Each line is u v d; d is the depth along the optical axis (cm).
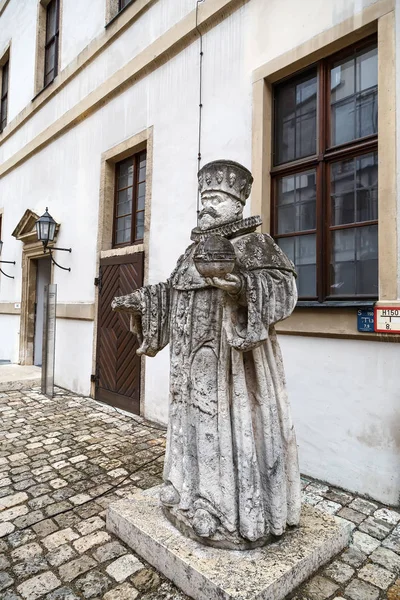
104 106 591
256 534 176
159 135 487
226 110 404
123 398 518
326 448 310
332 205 335
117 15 565
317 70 345
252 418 183
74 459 347
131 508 225
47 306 605
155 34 503
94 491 286
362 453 290
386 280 280
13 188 881
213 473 184
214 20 421
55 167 712
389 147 282
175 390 205
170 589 179
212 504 183
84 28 648
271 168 375
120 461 343
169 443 211
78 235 629
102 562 201
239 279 158
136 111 527
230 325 167
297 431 328
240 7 396
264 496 182
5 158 927
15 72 898
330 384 309
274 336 194
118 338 532
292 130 368
